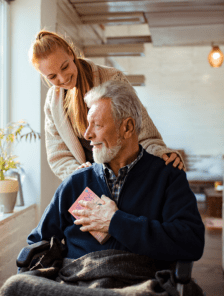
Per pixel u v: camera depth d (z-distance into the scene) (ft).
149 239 3.55
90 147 5.53
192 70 23.32
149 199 3.94
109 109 3.79
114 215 3.67
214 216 14.57
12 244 6.68
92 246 3.87
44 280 3.35
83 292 3.16
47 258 4.03
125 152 4.00
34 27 7.98
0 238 6.15
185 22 12.74
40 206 7.98
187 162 23.07
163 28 13.44
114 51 12.64
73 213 4.00
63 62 4.72
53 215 4.32
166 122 23.67
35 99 8.00
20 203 7.48
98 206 3.87
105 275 3.56
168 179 4.01
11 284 3.35
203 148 23.31
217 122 23.18
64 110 5.45
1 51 7.94
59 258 4.13
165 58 23.54
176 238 3.56
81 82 5.14
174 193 3.89
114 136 3.84
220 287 7.77
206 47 23.09
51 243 4.12
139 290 3.16
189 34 14.38
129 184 3.99
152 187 3.98
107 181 4.11
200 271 8.74
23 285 3.31
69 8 10.37
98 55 12.96
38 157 7.95
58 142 5.78
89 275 3.62
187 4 10.88
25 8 8.01
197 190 20.17
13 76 8.09
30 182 7.98
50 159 5.79
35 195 7.97
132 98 3.91
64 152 5.73
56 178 9.18
